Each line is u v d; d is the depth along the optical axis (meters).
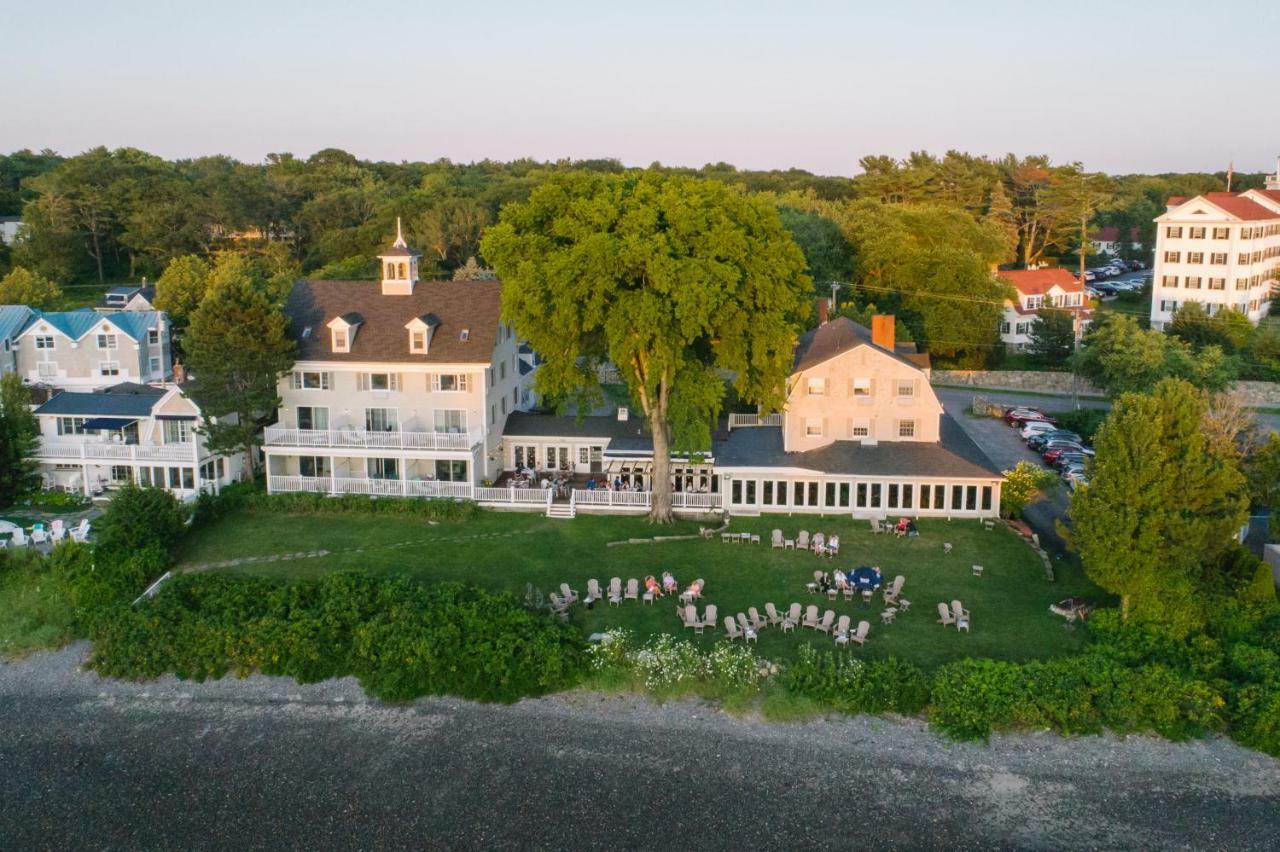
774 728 35.88
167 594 43.72
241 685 39.56
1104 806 31.67
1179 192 188.75
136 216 141.12
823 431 57.78
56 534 51.47
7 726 36.97
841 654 39.59
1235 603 40.53
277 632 40.66
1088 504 40.72
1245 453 48.00
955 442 59.25
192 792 32.91
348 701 38.28
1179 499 39.75
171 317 95.94
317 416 60.28
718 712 36.91
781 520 54.56
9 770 34.22
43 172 183.62
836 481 54.81
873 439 57.53
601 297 49.00
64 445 58.81
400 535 52.94
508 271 51.94
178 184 150.75
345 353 59.16
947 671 37.25
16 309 78.94
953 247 102.12
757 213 52.72
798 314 58.19
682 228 49.50
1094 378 81.00
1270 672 36.31
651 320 48.34
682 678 38.06
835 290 95.50
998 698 35.66
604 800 32.06
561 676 38.72
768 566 48.56
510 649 39.09
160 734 36.28
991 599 44.56
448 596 43.28
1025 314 105.69
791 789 32.53
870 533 52.44
